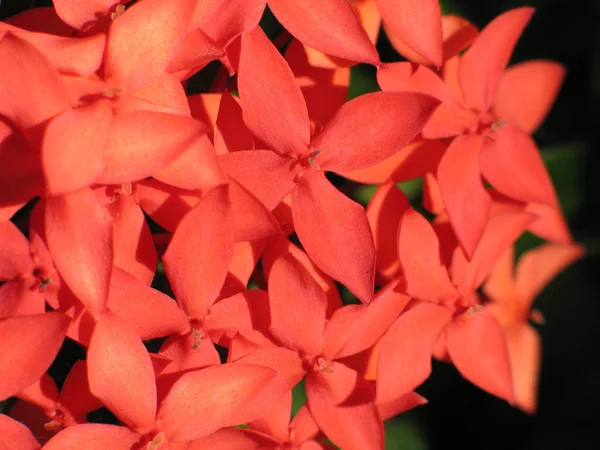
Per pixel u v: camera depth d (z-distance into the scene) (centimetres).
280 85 14
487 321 16
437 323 16
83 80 14
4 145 14
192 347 14
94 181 13
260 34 14
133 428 14
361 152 15
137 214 14
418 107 14
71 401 14
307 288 14
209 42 14
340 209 15
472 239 15
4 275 14
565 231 17
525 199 16
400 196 15
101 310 13
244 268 15
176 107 14
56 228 14
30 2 16
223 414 14
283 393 15
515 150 16
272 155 14
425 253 15
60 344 14
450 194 15
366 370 15
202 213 14
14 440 14
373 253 14
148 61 14
